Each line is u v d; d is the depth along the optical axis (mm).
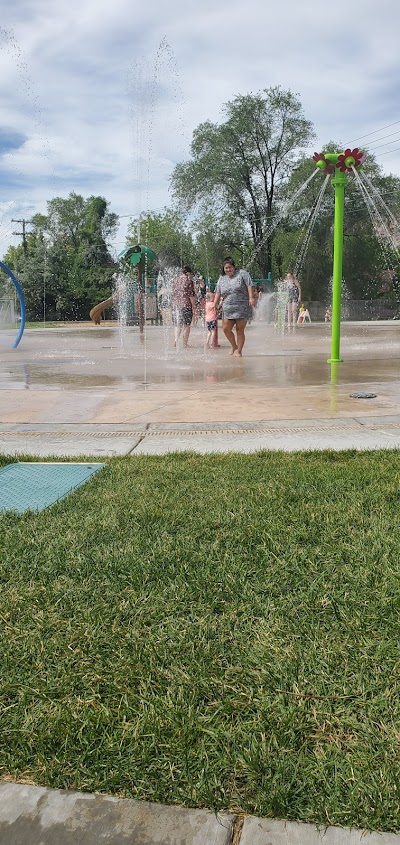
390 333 21531
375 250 45125
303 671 1940
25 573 2611
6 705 1840
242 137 44250
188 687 1884
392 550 2736
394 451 4383
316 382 7926
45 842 1423
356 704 1799
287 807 1479
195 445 4727
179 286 13945
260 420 5570
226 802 1502
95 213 61281
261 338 18047
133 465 4148
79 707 1814
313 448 4539
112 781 1567
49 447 4758
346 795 1508
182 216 48062
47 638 2152
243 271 11273
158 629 2191
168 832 1438
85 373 9375
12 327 31516
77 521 3162
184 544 2834
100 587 2488
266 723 1732
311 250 44000
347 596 2363
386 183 44719
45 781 1582
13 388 7844
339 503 3314
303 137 44375
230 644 2096
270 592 2418
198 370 9500
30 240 57938
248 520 3094
